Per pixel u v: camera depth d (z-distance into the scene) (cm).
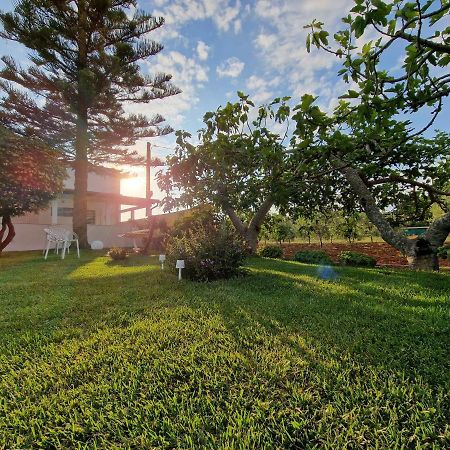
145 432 131
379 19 149
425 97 192
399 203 806
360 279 463
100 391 162
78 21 1046
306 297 345
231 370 177
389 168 656
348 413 137
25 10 955
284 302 320
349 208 840
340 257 795
